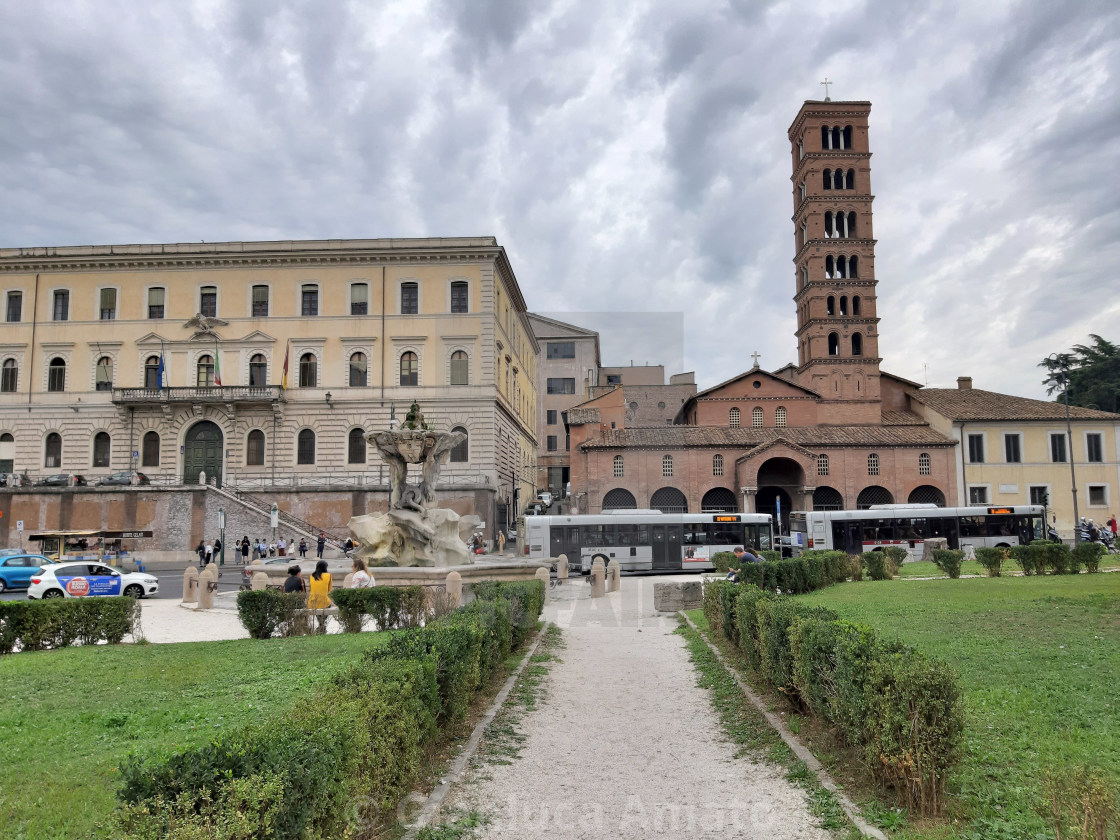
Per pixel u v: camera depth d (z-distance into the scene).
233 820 5.37
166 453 62.53
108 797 8.05
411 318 61.94
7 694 12.91
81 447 63.22
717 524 45.84
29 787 8.42
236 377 62.97
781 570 26.52
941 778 8.22
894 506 51.06
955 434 68.75
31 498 56.16
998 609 20.09
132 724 10.88
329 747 6.61
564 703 13.84
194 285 64.12
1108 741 9.62
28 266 64.75
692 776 10.12
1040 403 73.06
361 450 61.56
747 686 14.62
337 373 62.34
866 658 9.44
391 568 26.03
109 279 64.50
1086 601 20.67
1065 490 68.69
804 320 79.25
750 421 71.44
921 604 21.88
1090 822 6.88
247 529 55.34
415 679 9.40
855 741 9.44
